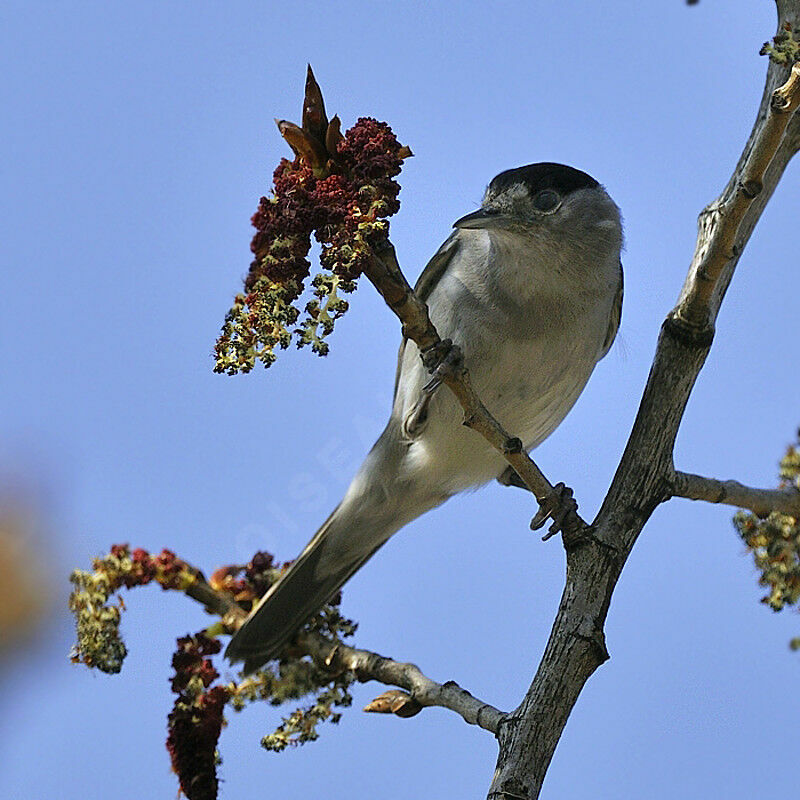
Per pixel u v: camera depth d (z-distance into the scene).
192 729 6.72
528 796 5.96
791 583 6.85
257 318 5.91
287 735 6.93
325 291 5.96
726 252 6.82
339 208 6.11
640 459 7.11
